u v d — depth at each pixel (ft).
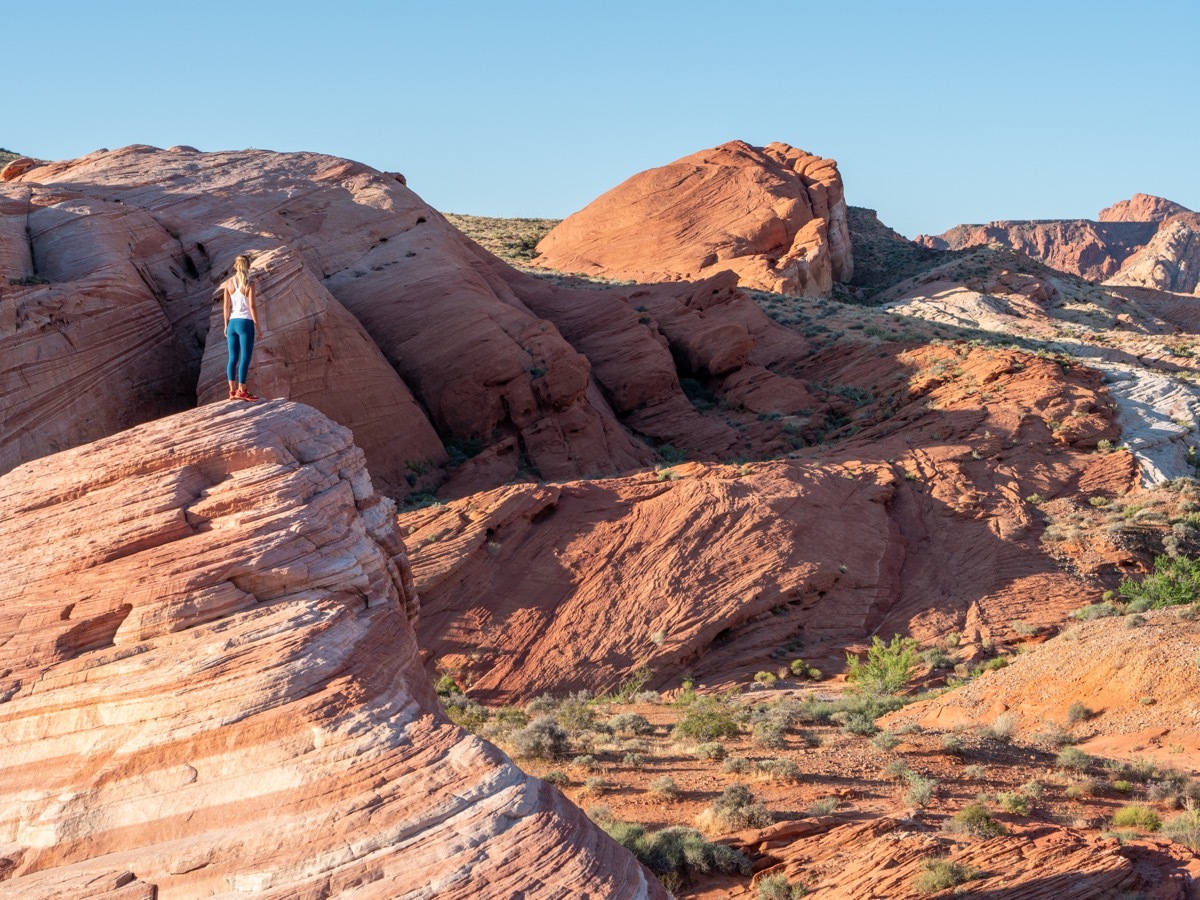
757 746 64.18
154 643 26.20
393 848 22.04
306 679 25.11
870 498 133.08
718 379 191.72
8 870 22.95
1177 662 71.67
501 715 75.56
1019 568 125.39
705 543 113.91
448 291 163.53
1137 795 55.72
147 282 128.98
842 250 346.13
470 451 150.41
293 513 29.30
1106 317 324.60
